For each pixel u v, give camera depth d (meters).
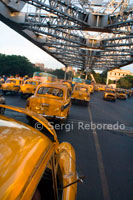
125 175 3.79
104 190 3.14
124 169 4.07
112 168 4.04
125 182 3.51
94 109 14.18
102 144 5.64
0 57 58.16
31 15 25.91
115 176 3.69
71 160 2.24
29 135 1.53
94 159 4.38
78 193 2.95
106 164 4.20
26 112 2.23
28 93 14.55
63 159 2.22
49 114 6.57
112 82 118.81
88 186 3.20
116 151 5.18
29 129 1.69
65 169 2.04
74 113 10.99
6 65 57.44
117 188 3.26
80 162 4.10
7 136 1.34
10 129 1.50
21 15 23.50
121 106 19.80
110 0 24.52
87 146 5.25
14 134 1.42
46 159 1.37
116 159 4.58
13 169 1.03
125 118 11.83
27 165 1.13
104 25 24.52
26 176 1.06
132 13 22.66
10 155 1.12
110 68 68.12
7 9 21.72
